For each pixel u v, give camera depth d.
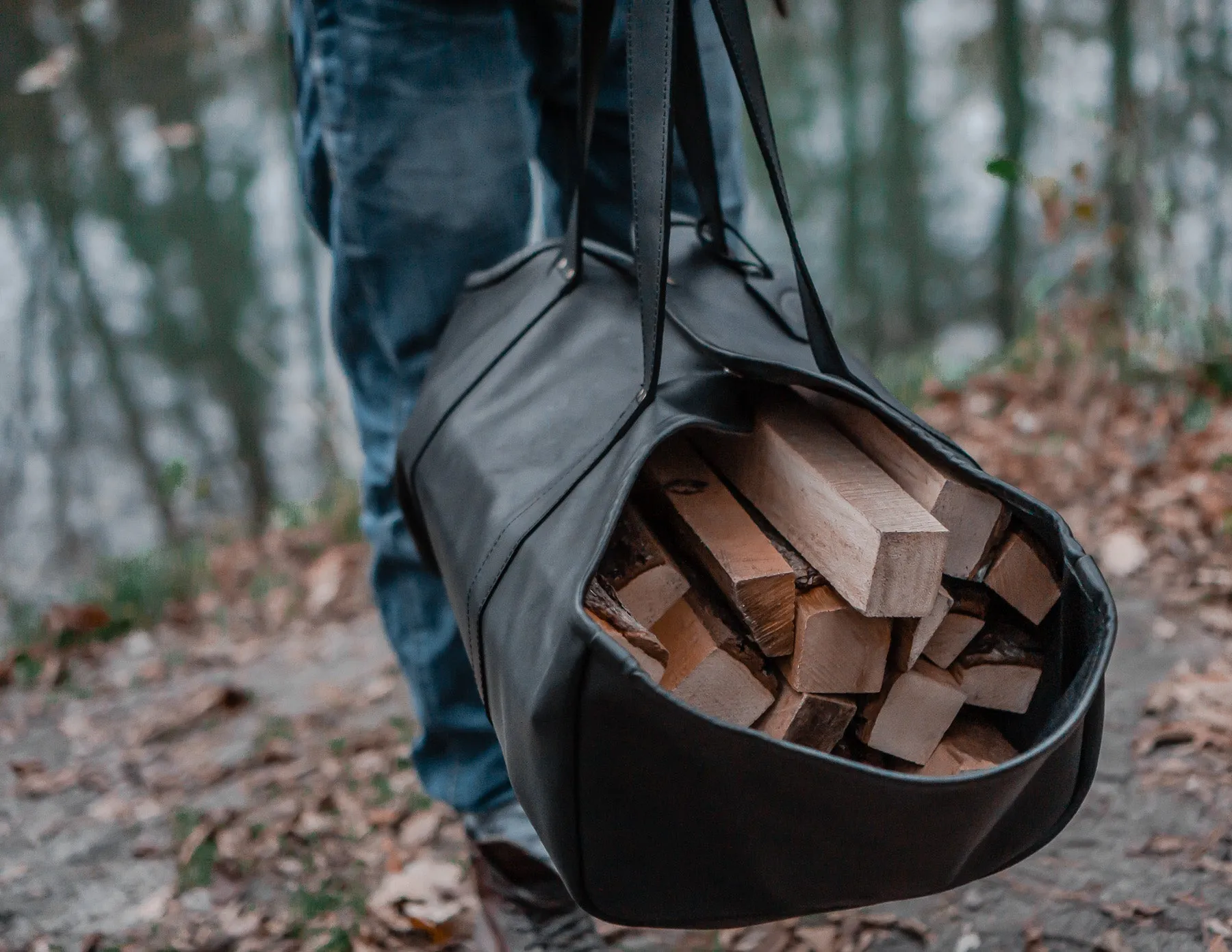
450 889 1.87
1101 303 4.03
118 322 22.80
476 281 1.41
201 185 22.08
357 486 4.96
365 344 1.52
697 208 1.56
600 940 1.54
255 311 22.84
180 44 18.86
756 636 0.97
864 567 0.92
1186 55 12.00
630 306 1.22
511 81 1.41
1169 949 1.49
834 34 24.77
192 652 3.40
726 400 1.08
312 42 1.40
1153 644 2.30
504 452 1.13
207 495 5.84
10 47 18.27
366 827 2.12
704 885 0.89
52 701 3.12
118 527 21.17
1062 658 0.96
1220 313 3.76
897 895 0.90
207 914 1.93
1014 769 0.81
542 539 0.99
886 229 26.16
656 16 1.01
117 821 2.31
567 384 1.16
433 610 1.52
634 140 1.02
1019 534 0.99
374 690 2.82
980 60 22.97
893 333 27.14
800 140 26.45
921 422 1.04
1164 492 2.96
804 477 1.02
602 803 0.87
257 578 4.15
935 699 1.00
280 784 2.35
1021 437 3.54
